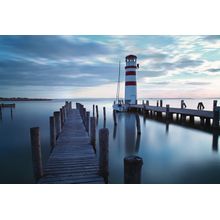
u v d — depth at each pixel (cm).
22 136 1266
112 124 1728
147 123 1748
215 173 660
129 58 2505
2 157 830
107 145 447
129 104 2570
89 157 578
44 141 1063
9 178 614
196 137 1174
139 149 955
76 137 840
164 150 934
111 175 640
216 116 1245
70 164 521
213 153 881
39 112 3130
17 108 4141
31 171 673
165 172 668
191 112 1536
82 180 427
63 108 1258
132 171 238
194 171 686
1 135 1298
